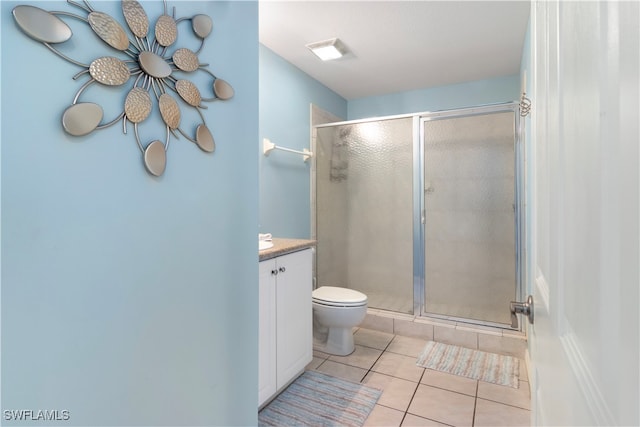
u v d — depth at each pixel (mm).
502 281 2619
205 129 952
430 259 2854
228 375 1049
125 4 756
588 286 423
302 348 2076
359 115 3674
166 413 856
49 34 618
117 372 745
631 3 301
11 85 573
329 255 3211
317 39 2316
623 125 317
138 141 779
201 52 949
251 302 1136
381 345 2598
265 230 2475
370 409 1790
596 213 394
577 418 459
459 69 2857
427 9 1953
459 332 2580
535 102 872
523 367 2221
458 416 1728
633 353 295
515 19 2059
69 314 656
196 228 930
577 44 473
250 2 1131
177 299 879
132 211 768
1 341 566
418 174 2881
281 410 1782
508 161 2592
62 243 643
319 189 3193
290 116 2744
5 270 568
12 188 574
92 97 690
